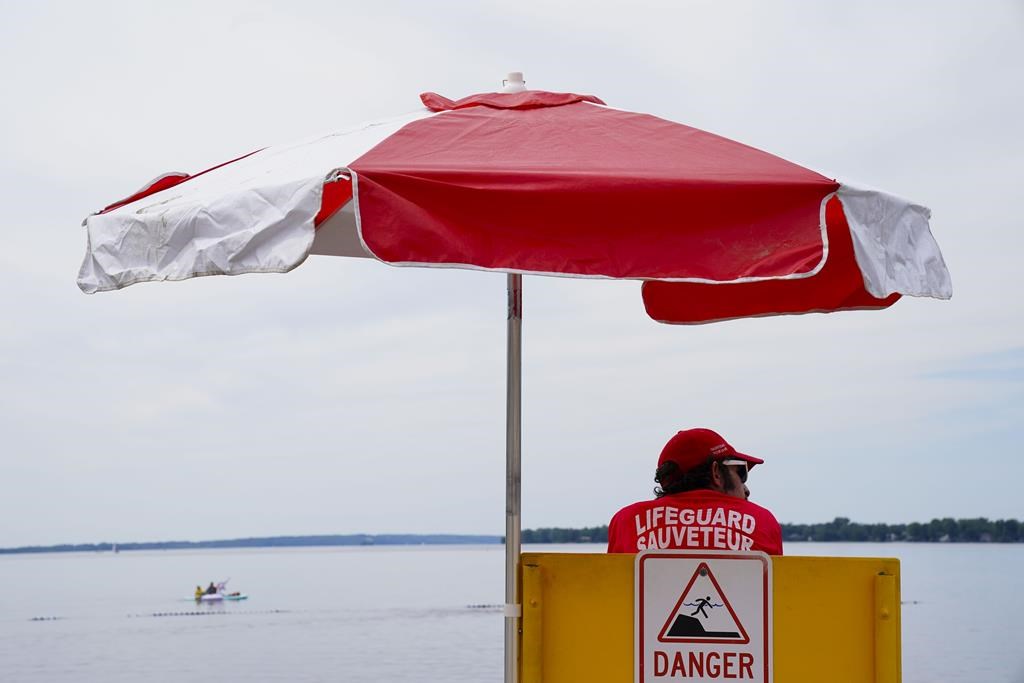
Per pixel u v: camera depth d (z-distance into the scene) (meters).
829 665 2.81
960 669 28.06
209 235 2.79
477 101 3.50
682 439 3.41
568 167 2.86
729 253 2.72
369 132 3.35
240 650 38.00
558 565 2.90
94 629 52.44
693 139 3.17
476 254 2.68
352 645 39.34
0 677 29.92
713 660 2.84
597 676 2.87
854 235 2.82
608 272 2.68
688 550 2.86
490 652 35.81
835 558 2.82
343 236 4.49
